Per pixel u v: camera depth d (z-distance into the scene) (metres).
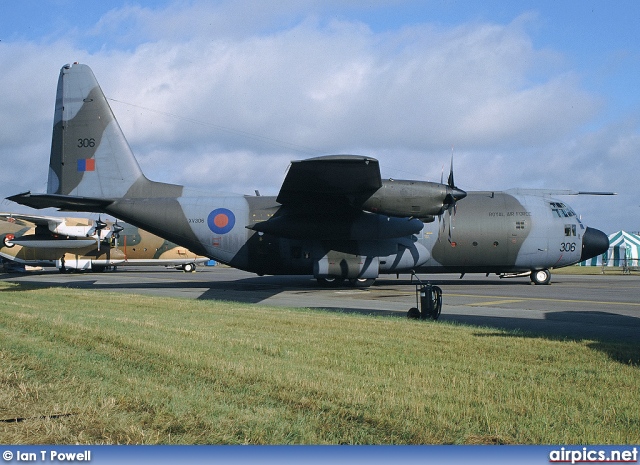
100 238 37.41
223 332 11.11
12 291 21.38
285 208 21.50
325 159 16.62
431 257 23.42
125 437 5.44
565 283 26.86
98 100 23.06
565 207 24.73
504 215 23.78
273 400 6.55
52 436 5.44
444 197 19.89
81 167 23.00
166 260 39.59
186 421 5.84
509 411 6.18
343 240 22.08
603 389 7.01
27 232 38.53
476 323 12.96
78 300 17.70
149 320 12.75
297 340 10.25
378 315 14.58
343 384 7.16
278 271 23.45
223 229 22.97
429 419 5.92
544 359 8.69
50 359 8.45
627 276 36.38
